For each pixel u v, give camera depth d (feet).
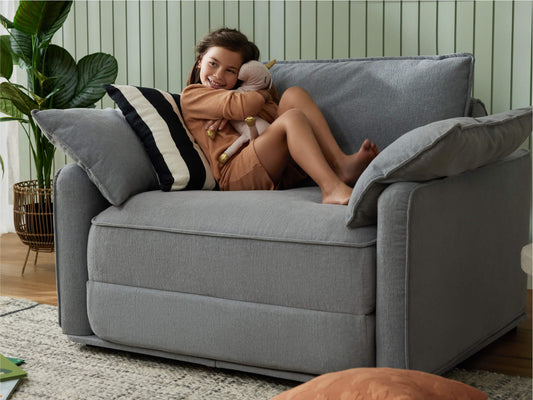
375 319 5.52
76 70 10.73
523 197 7.42
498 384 5.97
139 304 6.43
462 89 7.33
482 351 6.95
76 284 6.85
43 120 6.61
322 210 5.84
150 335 6.41
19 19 10.22
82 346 7.09
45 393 5.85
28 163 13.08
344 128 7.72
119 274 6.51
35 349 6.98
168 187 6.86
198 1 11.34
